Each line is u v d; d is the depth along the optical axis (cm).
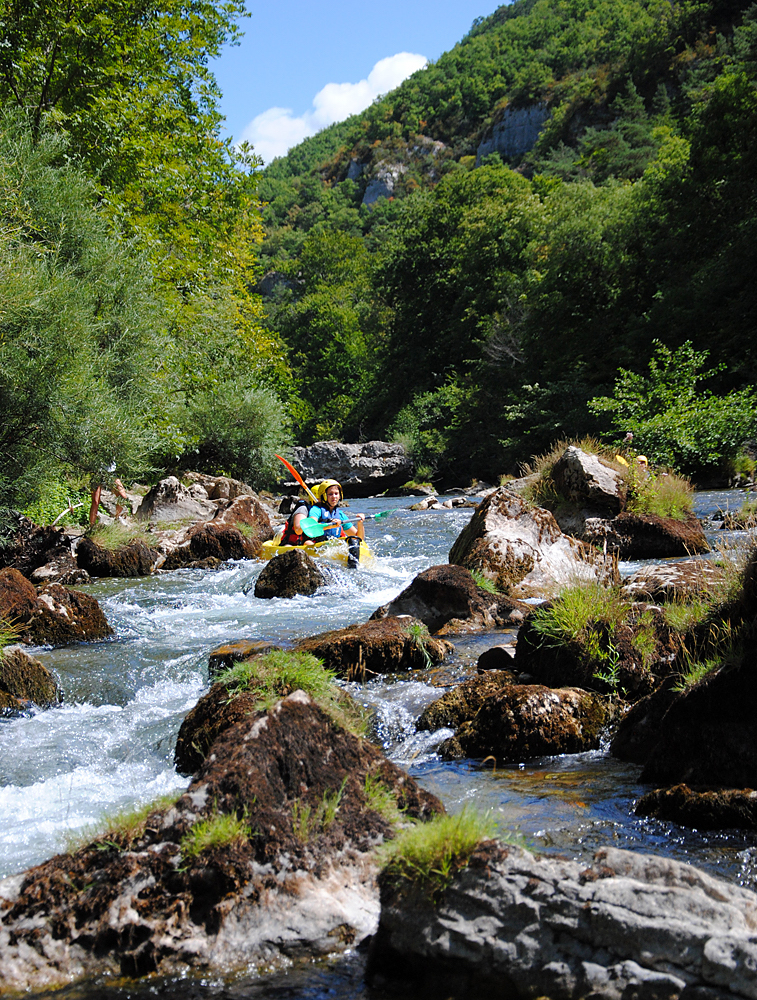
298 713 311
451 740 456
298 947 248
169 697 598
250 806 275
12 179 1339
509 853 234
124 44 2045
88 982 238
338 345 6981
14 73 1881
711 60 6281
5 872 323
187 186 2342
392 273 5525
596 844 321
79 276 1437
